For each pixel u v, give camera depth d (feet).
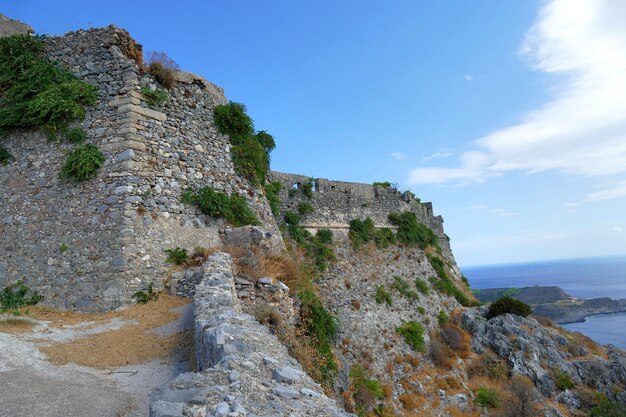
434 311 101.30
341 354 64.95
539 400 81.76
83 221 42.04
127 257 39.70
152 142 45.21
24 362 23.66
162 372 23.66
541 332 103.19
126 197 41.42
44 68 45.78
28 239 43.65
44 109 43.55
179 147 48.24
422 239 117.08
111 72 45.21
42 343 28.02
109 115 44.27
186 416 11.52
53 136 44.57
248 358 15.98
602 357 106.11
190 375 14.29
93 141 44.04
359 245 93.91
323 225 90.22
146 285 40.14
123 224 40.57
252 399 12.71
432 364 84.89
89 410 18.03
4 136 47.01
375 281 91.25
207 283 30.60
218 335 17.92
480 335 99.50
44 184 44.39
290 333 34.32
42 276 41.78
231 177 54.54
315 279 78.54
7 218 45.03
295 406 12.53
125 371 23.71
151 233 42.37
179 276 41.29
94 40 46.29
